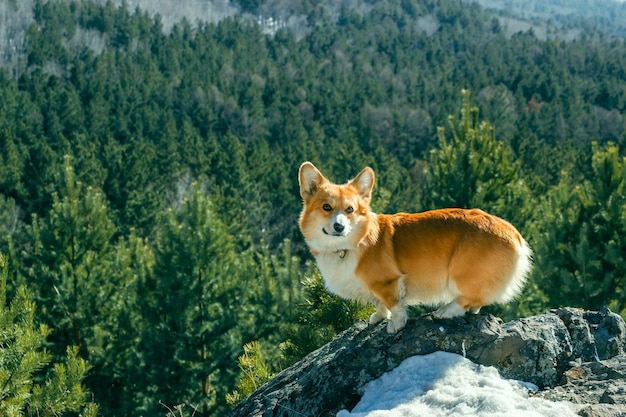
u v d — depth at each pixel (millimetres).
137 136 77250
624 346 6766
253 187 52531
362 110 96188
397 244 6348
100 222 21062
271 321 20469
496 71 136500
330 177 56719
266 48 169375
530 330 6410
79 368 12008
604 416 5168
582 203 15812
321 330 10195
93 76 104312
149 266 20016
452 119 16844
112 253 22031
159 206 43969
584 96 120875
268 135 90875
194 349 18719
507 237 6168
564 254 15617
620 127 99875
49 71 121062
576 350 6547
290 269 21469
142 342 18578
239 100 102312
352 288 6605
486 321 6469
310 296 10703
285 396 6578
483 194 15516
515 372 6184
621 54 168500
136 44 157750
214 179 53156
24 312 11055
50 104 80562
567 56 160250
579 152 63188
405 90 125000
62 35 147750
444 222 6312
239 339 18781
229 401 9227
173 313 18391
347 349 6754
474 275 6188
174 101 98938
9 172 49281
